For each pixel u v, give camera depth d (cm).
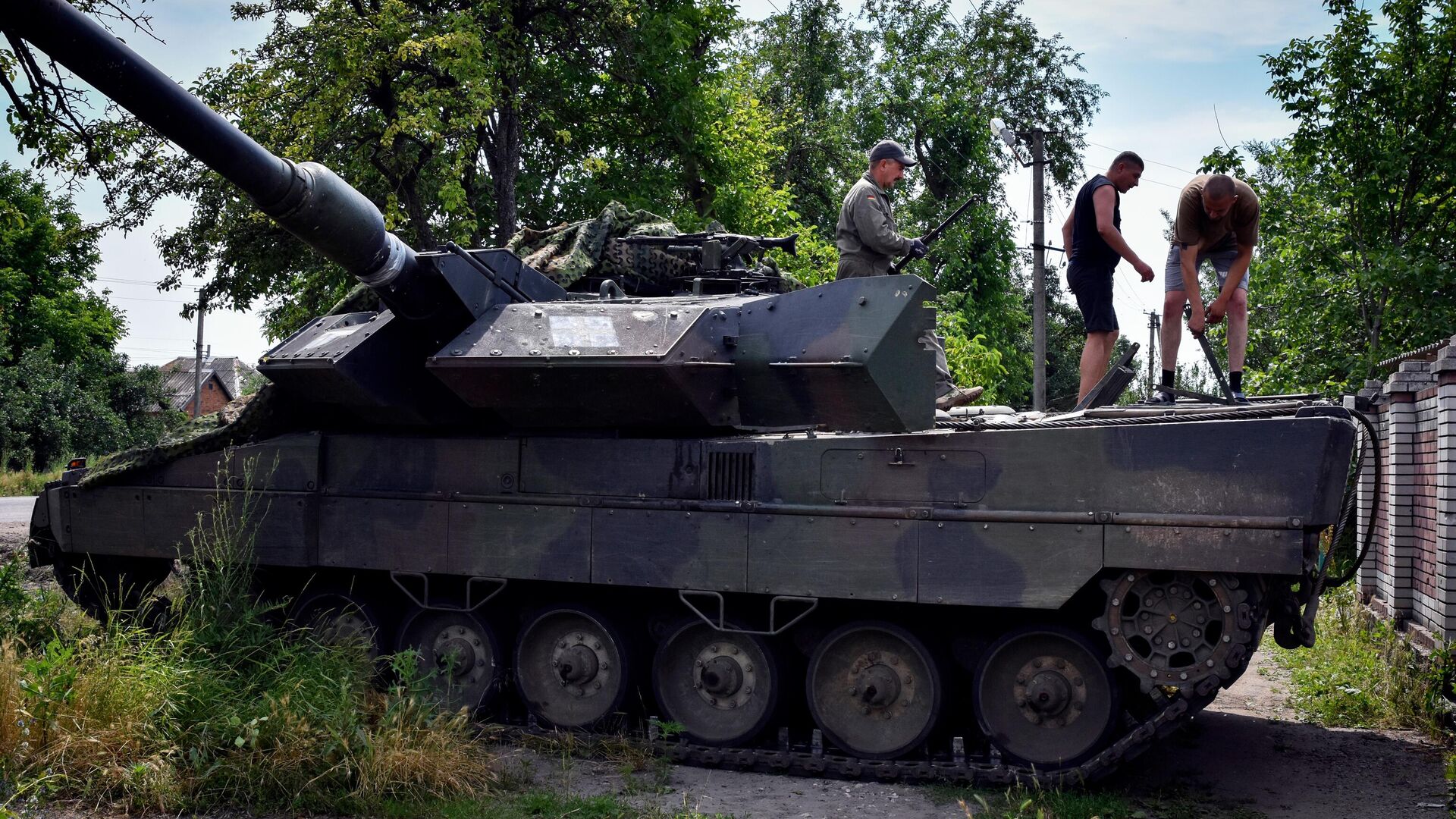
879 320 729
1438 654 872
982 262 3400
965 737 779
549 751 800
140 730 673
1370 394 1195
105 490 937
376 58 1903
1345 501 746
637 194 2339
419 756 680
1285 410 693
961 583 719
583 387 777
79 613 1018
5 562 1382
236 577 859
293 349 873
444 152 2047
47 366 3938
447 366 789
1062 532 702
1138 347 829
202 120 664
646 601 847
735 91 2553
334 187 734
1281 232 1788
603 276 1009
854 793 716
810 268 2312
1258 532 669
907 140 3644
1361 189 1675
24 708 665
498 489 832
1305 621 718
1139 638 709
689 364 749
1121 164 948
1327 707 906
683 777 753
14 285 4106
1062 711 734
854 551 740
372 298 977
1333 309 1750
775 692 780
